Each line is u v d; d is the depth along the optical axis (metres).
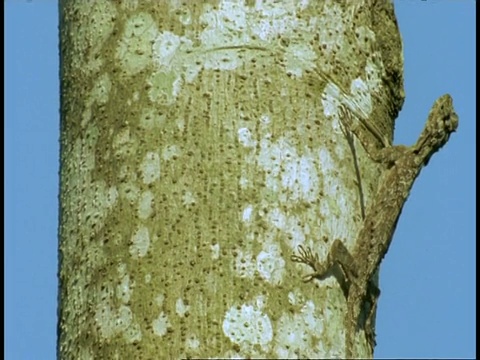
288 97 5.57
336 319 5.36
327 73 5.73
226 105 5.50
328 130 5.61
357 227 5.66
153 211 5.35
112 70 5.70
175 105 5.52
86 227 5.52
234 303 5.18
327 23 5.84
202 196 5.34
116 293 5.30
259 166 5.40
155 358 5.13
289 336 5.17
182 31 5.67
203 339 5.12
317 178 5.48
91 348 5.32
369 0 6.10
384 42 6.11
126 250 5.34
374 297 6.01
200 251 5.25
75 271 5.52
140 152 5.47
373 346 5.87
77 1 6.00
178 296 5.20
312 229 5.39
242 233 5.28
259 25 5.70
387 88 6.12
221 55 5.61
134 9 5.78
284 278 5.25
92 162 5.61
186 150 5.42
